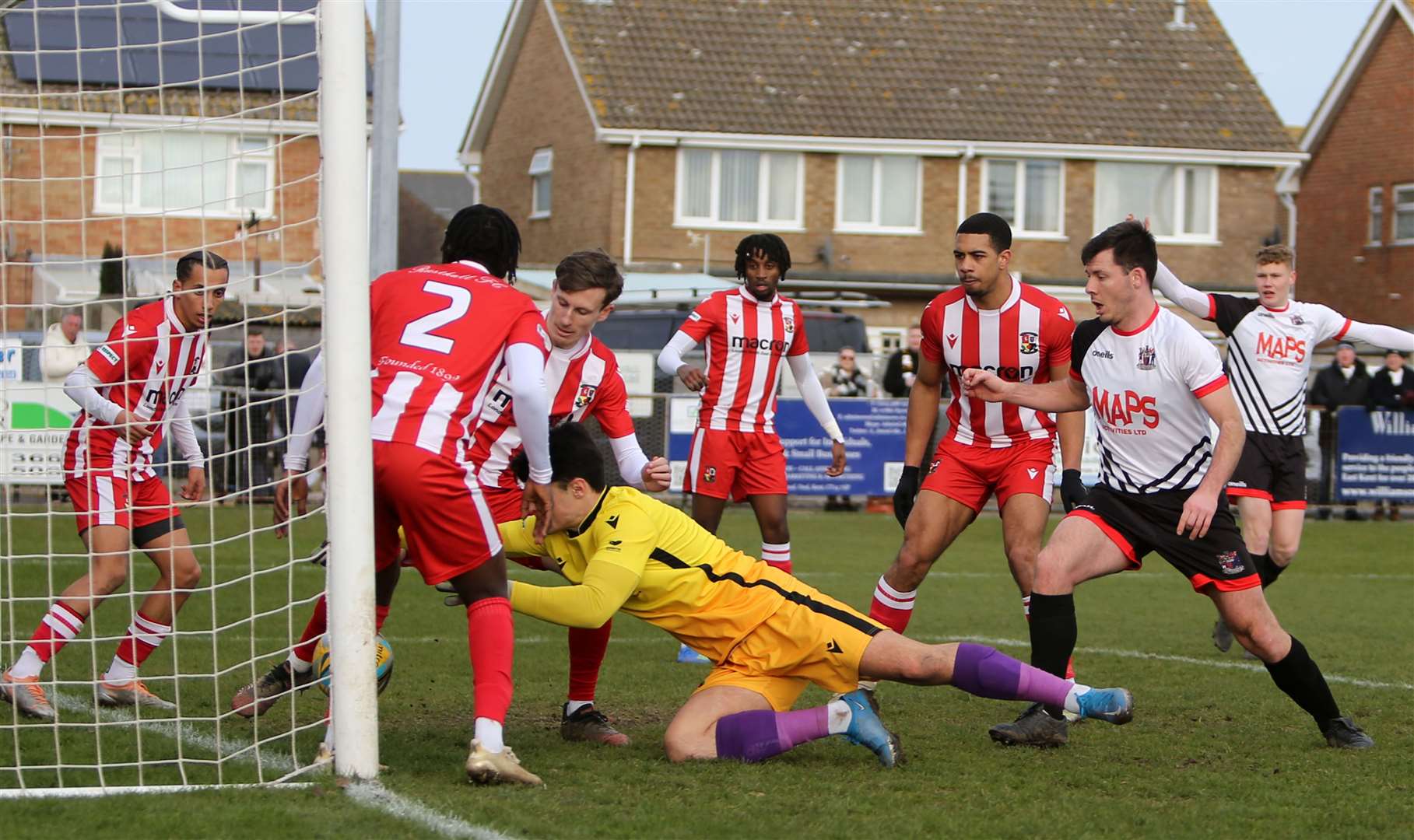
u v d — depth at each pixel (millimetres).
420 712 11328
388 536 9297
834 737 10508
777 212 53594
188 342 11438
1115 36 58312
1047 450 12016
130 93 10102
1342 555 26344
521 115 59875
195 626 15828
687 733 9570
